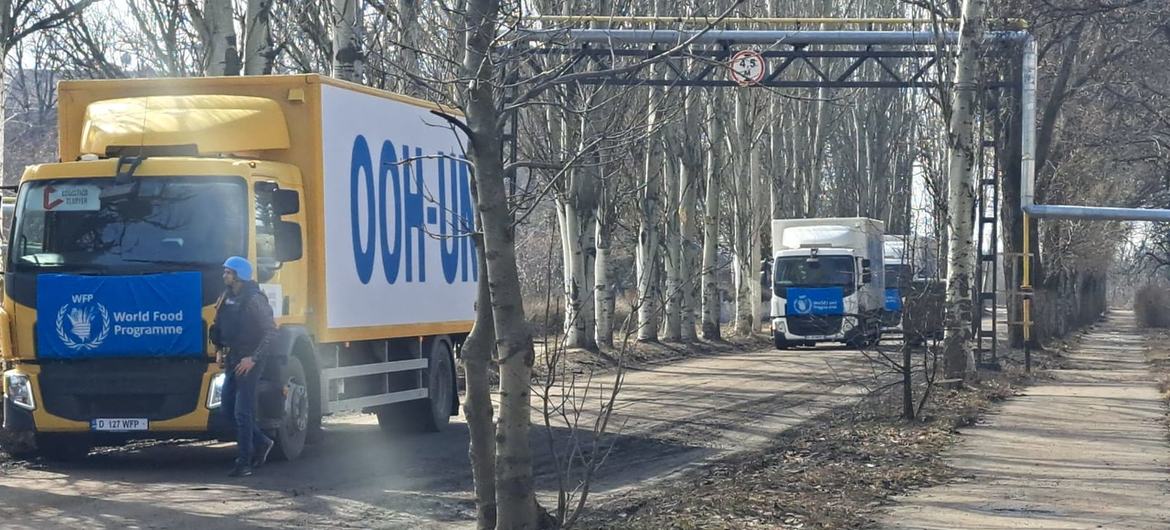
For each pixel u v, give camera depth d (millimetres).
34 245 13234
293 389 13758
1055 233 47188
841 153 57781
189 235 13086
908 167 45500
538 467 13641
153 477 12617
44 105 41062
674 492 11680
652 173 37094
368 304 15289
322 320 14320
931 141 31188
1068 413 19750
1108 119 37719
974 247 25312
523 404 8258
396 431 17203
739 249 47938
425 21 11273
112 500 11156
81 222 13227
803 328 42375
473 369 8547
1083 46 34906
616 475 13266
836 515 10430
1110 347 49406
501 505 8266
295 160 14438
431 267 17031
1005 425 17875
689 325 41406
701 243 47500
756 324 51219
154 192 13203
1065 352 40781
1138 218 27578
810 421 18906
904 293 18531
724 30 26266
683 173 40469
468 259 18219
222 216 13133
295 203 13719
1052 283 47750
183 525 10047
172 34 29516
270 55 20516
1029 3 26578
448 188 17594
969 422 18094
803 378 27812
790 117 51156
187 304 12914
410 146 16516
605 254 35094
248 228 13195
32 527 9891
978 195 27406
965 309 24391
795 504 10953
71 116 14828
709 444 16094
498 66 8328
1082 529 10094
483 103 7926
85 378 13008
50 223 13258
